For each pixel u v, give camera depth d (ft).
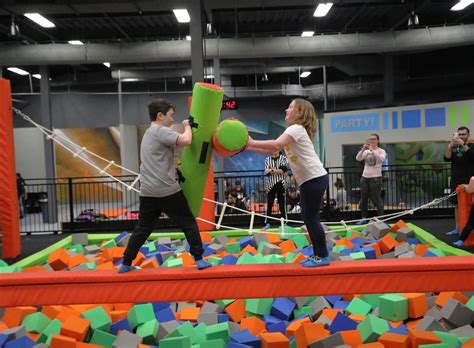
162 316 14.79
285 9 38.70
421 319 14.03
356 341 12.75
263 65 52.26
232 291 12.13
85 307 15.62
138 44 41.14
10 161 24.50
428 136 37.52
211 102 11.89
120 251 21.91
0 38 44.73
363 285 12.05
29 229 40.78
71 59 41.09
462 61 51.42
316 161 11.57
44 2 32.22
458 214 25.34
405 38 39.78
